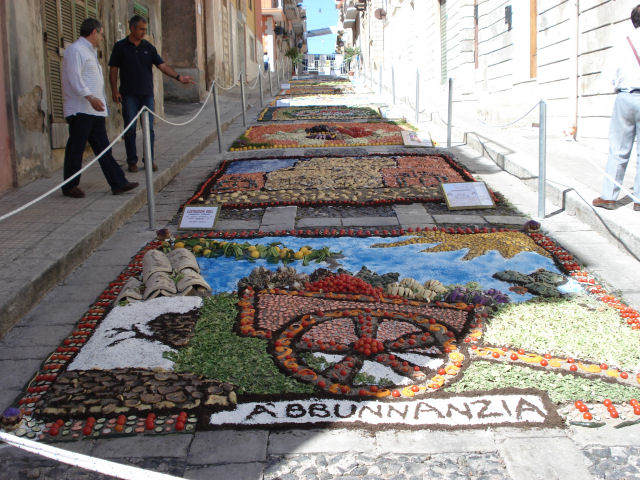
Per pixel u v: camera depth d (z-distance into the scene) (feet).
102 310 14.52
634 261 17.54
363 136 40.27
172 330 13.32
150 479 6.88
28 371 11.99
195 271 16.66
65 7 28.40
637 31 19.21
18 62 23.86
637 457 9.16
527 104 40.86
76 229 18.94
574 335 12.92
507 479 8.73
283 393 10.85
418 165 30.58
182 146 34.40
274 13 148.77
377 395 10.71
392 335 12.93
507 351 12.26
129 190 23.73
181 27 61.05
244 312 14.15
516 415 10.18
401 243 19.56
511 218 22.00
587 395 10.69
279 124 47.19
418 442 9.59
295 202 24.41
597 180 24.31
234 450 9.47
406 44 92.48
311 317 13.84
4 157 23.43
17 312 14.19
